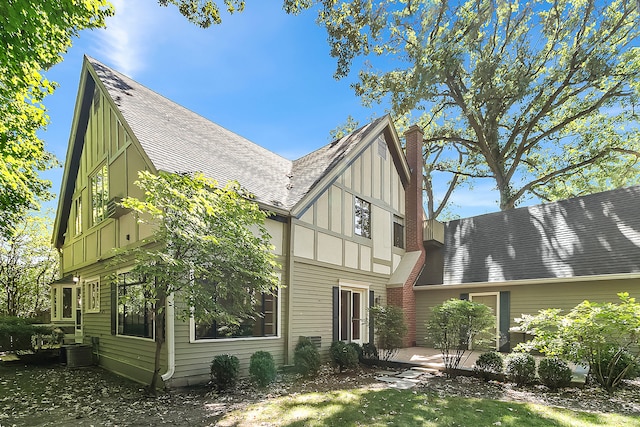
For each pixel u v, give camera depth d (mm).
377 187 13414
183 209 6051
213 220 6430
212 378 7227
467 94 18047
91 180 11844
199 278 6402
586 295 10344
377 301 12711
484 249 13484
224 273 6492
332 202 11141
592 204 12539
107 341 9953
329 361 10180
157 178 6316
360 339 11977
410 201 14961
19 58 5555
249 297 6836
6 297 20516
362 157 12773
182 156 8688
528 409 5590
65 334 12008
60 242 15141
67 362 10414
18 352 12180
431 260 14406
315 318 10023
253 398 6379
